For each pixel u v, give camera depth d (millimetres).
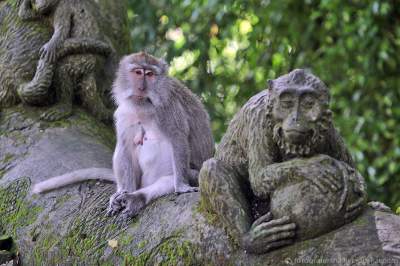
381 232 8117
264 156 8664
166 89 11195
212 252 8875
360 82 17391
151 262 9398
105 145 13625
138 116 11250
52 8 14367
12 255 11438
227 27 19109
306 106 8234
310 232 8312
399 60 18422
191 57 19797
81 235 10547
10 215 11984
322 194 8281
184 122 11156
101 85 14375
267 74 19078
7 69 14281
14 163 12984
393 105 18047
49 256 10836
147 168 11227
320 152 8570
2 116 14148
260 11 18875
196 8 18484
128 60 11344
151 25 19469
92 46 14117
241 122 9055
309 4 19062
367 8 17578
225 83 19547
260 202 8977
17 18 14617
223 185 8828
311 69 18688
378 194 17750
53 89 14211
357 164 17062
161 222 9766
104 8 14938
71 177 11781
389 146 18250
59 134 13516
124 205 10477
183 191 10320
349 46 17672
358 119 17516
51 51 14023
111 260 9922
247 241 8516
